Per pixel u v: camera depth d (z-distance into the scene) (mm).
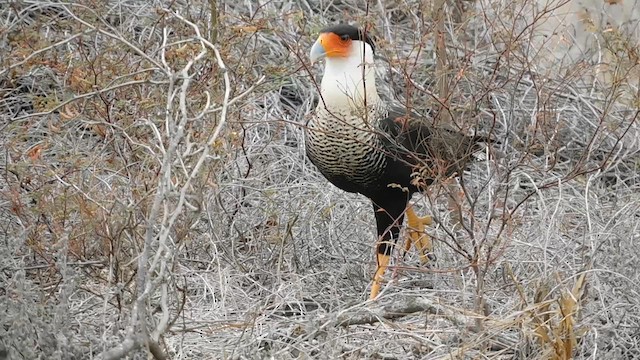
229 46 11438
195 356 9188
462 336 8906
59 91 12391
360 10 14820
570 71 13461
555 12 15047
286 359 8656
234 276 10922
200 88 10883
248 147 12555
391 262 11641
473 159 11844
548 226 10695
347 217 11992
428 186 10758
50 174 10422
